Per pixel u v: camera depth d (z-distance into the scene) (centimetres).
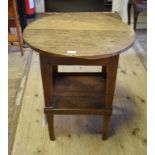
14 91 195
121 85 205
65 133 155
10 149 142
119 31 129
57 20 145
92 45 111
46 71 117
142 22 322
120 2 339
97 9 388
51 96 127
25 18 255
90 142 149
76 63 113
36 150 143
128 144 148
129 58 251
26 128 158
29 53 259
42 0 374
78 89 142
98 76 152
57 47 109
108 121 138
